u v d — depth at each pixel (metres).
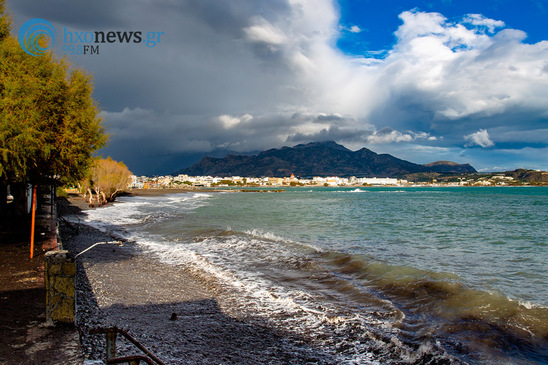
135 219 40.19
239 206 69.25
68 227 27.78
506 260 18.77
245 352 8.11
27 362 5.57
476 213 52.06
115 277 14.22
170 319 9.90
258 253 19.89
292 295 12.38
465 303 11.21
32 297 8.75
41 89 14.96
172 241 24.56
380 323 9.87
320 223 37.97
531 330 9.23
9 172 15.59
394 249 21.98
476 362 7.75
